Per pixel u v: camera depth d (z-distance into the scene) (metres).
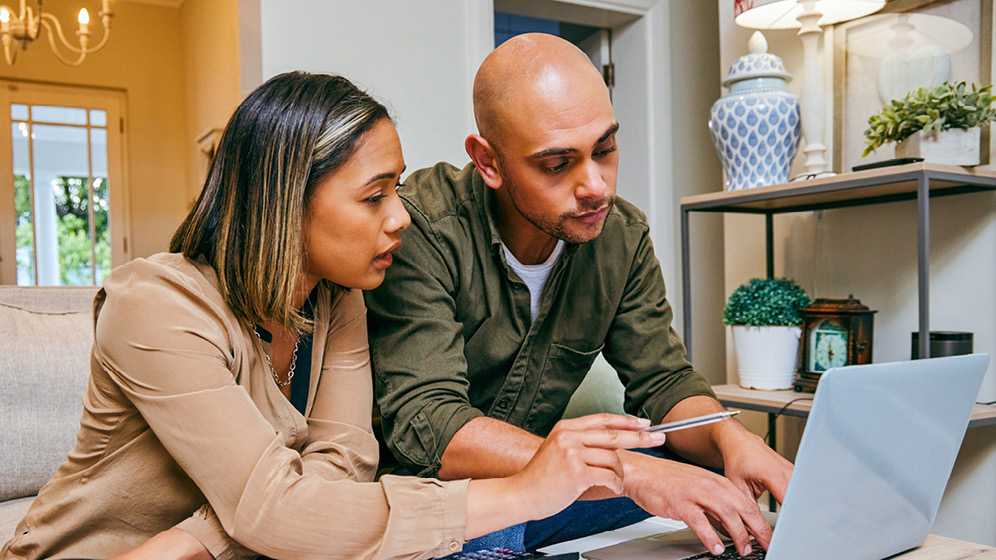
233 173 0.92
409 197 1.28
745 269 2.72
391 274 1.21
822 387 0.67
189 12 5.53
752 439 1.06
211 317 0.88
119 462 0.92
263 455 0.82
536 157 1.02
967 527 2.12
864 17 2.28
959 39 2.06
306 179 0.89
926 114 1.92
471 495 0.83
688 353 2.42
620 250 1.36
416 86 2.81
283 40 2.59
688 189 3.40
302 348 1.03
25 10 4.27
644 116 3.30
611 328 1.41
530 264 1.31
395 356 1.17
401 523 0.80
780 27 2.34
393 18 2.76
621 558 0.91
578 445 0.81
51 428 1.69
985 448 2.08
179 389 0.82
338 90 0.93
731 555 0.90
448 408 1.10
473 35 2.90
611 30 3.42
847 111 2.33
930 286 2.20
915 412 0.78
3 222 5.48
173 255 0.93
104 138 5.77
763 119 2.23
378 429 1.38
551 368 1.40
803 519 0.72
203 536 0.82
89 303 1.98
